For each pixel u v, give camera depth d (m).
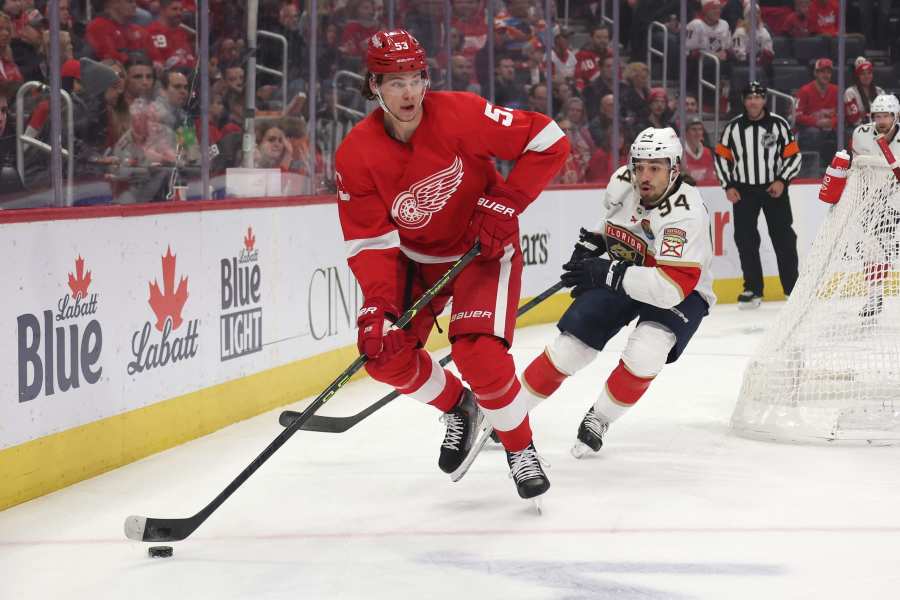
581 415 5.44
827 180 5.97
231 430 5.23
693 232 4.18
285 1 6.55
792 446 4.70
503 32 9.08
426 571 3.13
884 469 4.27
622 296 4.44
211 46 6.00
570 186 9.42
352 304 6.66
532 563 3.19
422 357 3.93
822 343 4.83
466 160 3.50
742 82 10.79
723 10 10.58
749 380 4.94
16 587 3.06
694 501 3.84
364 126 3.52
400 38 3.33
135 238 4.61
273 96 6.52
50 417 4.11
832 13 11.16
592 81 9.79
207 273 5.16
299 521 3.67
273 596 2.95
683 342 4.43
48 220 4.09
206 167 5.87
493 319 3.56
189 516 3.77
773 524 3.55
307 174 6.89
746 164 9.60
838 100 11.28
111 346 4.46
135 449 4.62
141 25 5.42
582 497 3.91
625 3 9.97
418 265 3.84
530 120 3.53
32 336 4.01
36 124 4.82
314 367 6.18
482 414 4.09
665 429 5.08
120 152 5.36
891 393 4.74
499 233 3.52
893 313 4.88
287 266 5.90
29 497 4.00
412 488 4.08
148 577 3.12
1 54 4.68
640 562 3.18
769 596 2.89
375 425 5.24
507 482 4.14
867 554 3.23
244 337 5.48
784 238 9.80
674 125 10.44
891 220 4.92
